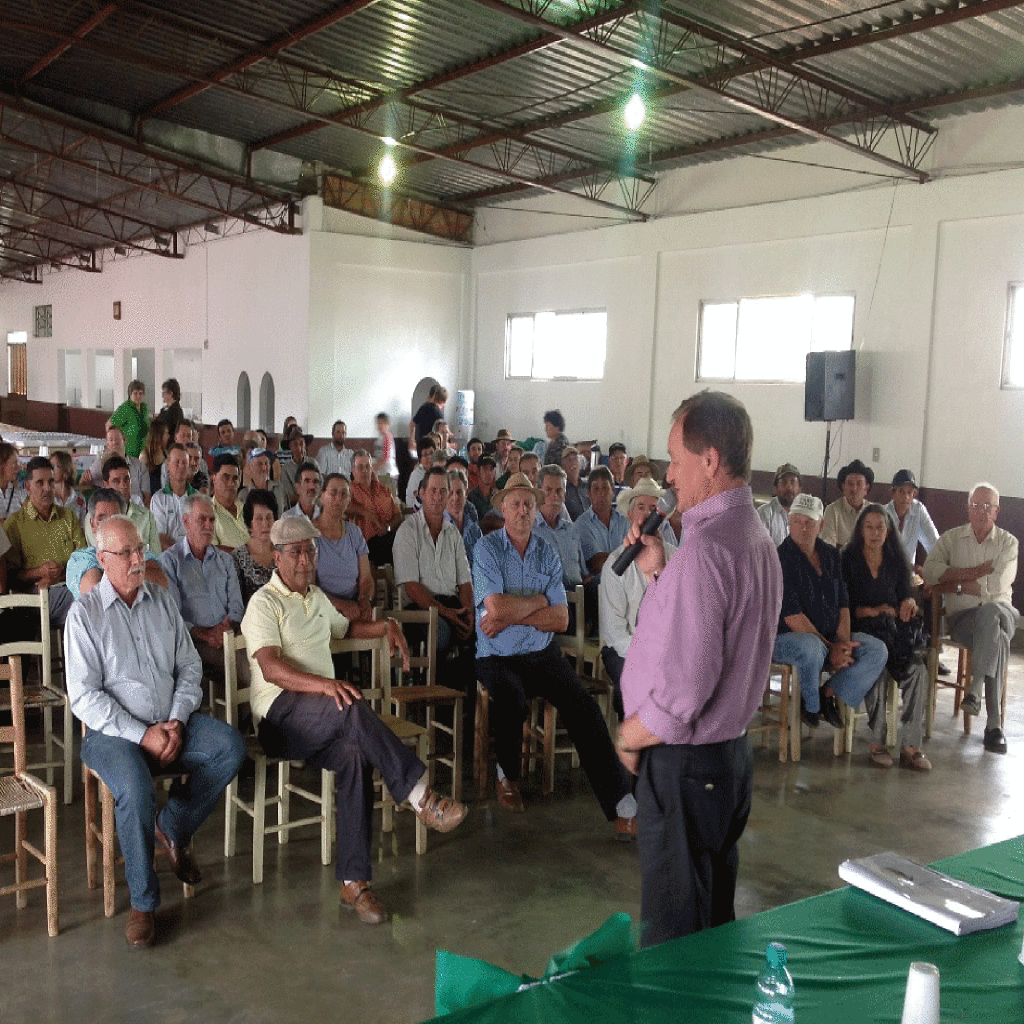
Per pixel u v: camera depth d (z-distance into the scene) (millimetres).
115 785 3135
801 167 10195
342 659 4926
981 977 1708
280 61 9562
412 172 13180
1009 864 2209
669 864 2178
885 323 9539
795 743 5059
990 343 8805
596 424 12820
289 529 3758
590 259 12695
